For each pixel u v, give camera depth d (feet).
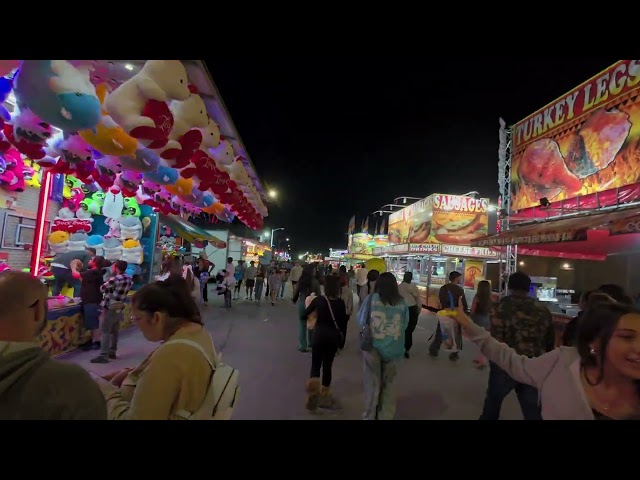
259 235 151.53
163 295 7.39
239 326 38.40
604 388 6.31
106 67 12.33
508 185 41.91
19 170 29.58
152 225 40.78
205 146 18.98
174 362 6.63
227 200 27.94
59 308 23.36
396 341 15.42
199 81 16.22
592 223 24.89
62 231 34.42
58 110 10.73
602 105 31.12
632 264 37.24
